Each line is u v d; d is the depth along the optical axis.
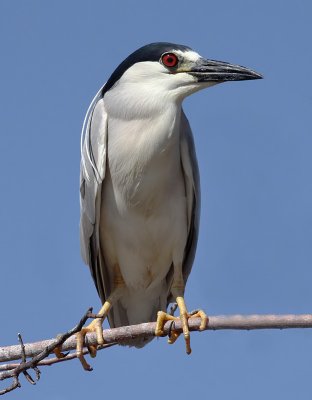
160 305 11.45
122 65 10.85
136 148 10.39
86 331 9.58
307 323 7.92
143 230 10.76
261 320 8.16
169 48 10.63
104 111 10.65
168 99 10.47
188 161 10.69
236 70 10.55
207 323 8.45
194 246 11.12
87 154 10.64
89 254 10.88
